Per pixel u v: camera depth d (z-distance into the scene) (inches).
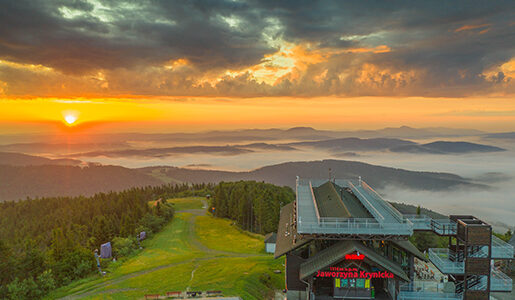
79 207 5482.3
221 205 5418.3
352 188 2305.6
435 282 1838.1
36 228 4894.2
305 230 1496.1
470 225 1496.1
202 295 1713.8
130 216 4471.0
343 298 1496.1
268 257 2755.9
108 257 3051.2
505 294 1784.0
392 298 1499.8
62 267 2321.6
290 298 1626.5
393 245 1616.6
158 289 1876.2
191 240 3981.3
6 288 1977.1
